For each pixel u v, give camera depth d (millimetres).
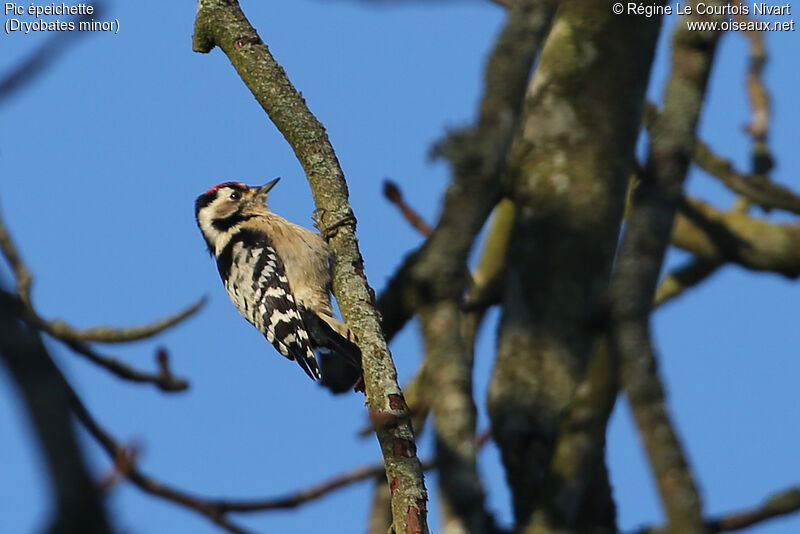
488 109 6336
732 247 10016
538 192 8602
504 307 8484
